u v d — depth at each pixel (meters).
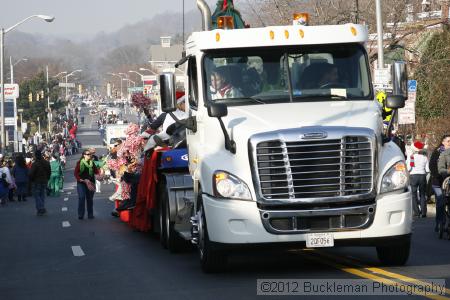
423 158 28.19
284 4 48.12
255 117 14.43
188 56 15.95
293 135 13.78
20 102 166.12
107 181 63.75
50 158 51.22
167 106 15.55
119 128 103.81
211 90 15.10
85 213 33.91
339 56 15.20
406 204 14.14
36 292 13.98
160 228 19.92
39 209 34.19
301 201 13.76
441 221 20.78
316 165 13.80
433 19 48.25
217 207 14.03
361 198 13.86
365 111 14.50
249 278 14.13
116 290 13.70
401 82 15.00
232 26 15.86
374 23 47.25
